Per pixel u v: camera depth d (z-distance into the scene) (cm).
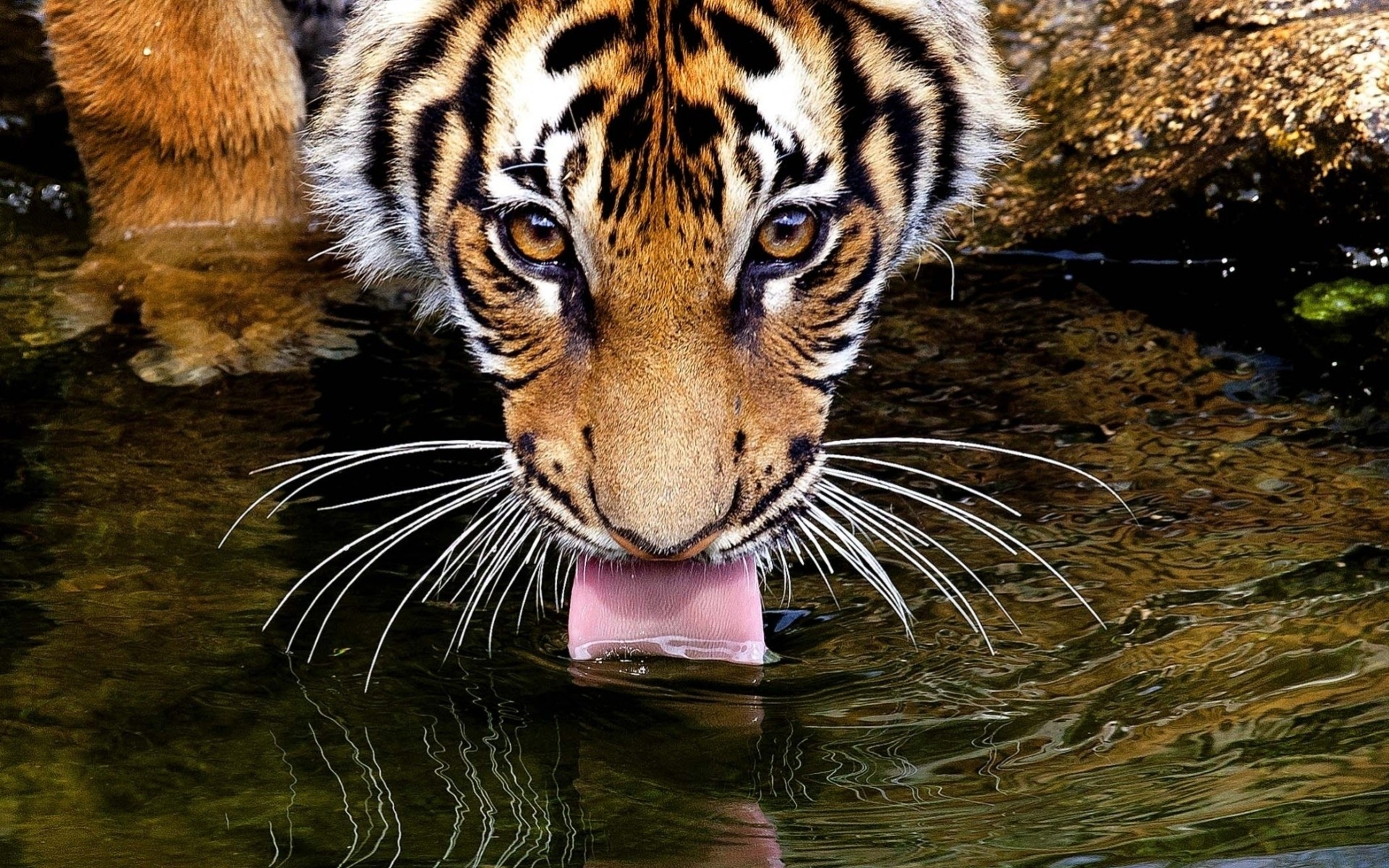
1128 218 1223
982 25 915
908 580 830
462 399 1009
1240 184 1194
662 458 707
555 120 733
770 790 656
